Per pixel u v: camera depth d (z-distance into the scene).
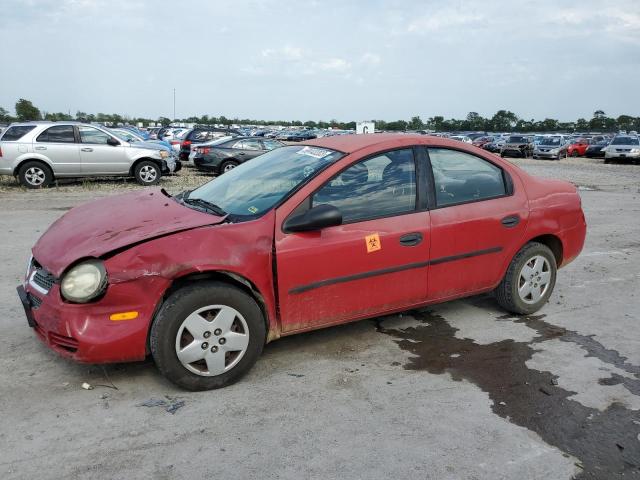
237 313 3.39
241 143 17.92
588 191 15.48
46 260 3.32
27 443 2.83
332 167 3.81
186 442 2.88
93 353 3.15
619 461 2.81
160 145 16.41
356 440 2.93
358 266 3.78
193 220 3.51
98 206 4.08
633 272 6.41
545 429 3.08
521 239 4.61
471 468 2.72
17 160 13.12
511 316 4.86
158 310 3.26
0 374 3.56
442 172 4.25
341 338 4.30
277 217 3.56
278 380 3.59
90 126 13.97
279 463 2.72
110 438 2.89
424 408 3.27
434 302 4.29
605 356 4.07
